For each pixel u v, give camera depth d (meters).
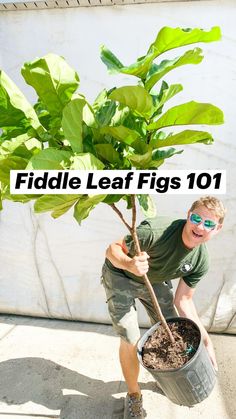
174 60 1.12
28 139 1.13
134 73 1.07
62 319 2.93
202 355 1.57
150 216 1.30
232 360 2.38
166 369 1.49
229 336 2.67
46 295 2.88
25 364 2.39
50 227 2.77
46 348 2.56
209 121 1.06
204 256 1.77
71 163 1.01
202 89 2.44
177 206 2.55
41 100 1.23
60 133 1.22
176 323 1.75
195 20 2.38
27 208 2.78
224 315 2.63
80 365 2.37
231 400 2.04
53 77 1.13
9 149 1.09
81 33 2.53
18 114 1.18
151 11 2.42
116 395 2.10
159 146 1.19
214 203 1.53
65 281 2.82
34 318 2.97
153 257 1.69
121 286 1.83
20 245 2.84
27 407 2.03
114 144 1.25
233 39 2.35
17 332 2.77
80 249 2.75
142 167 1.23
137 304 2.79
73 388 2.17
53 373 2.30
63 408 2.02
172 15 2.40
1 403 2.06
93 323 2.88
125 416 1.89
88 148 1.16
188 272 1.80
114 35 2.49
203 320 2.66
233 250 2.54
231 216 2.50
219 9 2.35
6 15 2.62
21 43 2.62
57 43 2.57
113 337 2.68
